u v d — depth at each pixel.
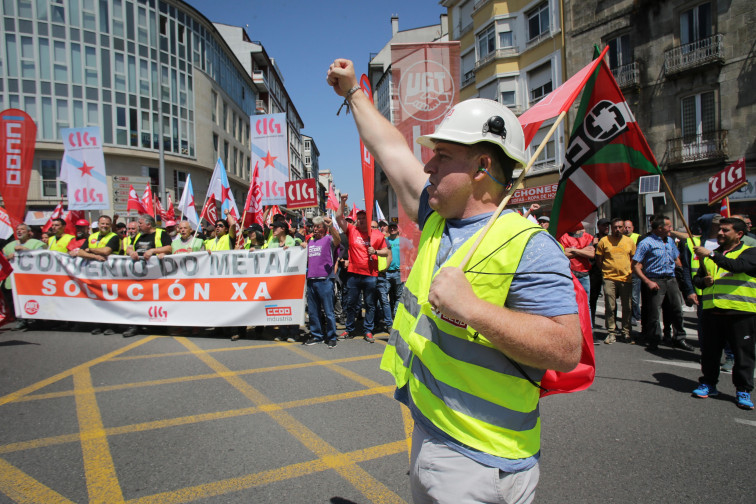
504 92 21.52
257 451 3.21
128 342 6.70
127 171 27.44
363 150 6.56
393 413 3.91
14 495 2.66
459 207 1.38
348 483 2.79
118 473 2.91
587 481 2.80
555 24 19.06
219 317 6.97
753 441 3.37
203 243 8.41
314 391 4.48
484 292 1.20
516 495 1.23
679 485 2.76
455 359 1.25
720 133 14.48
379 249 6.84
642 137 2.48
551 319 1.13
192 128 31.30
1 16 24.14
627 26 16.56
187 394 4.38
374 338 7.06
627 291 6.70
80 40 25.83
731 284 4.14
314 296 6.54
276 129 8.59
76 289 7.38
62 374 5.04
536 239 1.20
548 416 3.87
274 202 8.62
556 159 19.02
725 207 6.38
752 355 4.07
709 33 14.68
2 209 8.79
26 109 24.75
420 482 1.33
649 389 4.58
